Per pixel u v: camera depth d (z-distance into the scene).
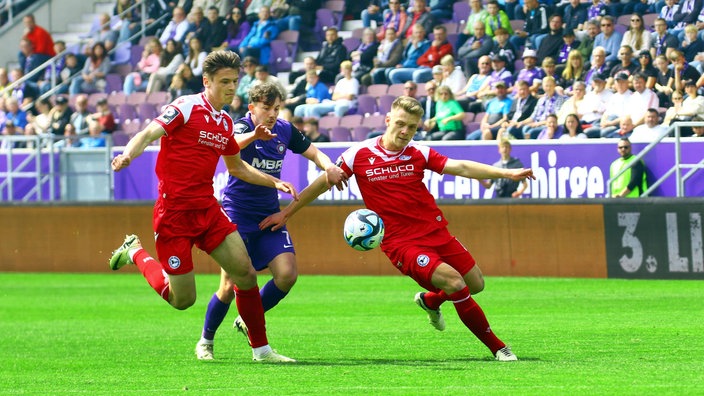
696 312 19.36
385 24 37.34
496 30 34.31
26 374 13.42
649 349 14.46
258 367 13.39
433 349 15.12
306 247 31.47
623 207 27.05
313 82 36.69
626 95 30.11
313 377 12.27
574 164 29.23
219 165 33.38
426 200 13.75
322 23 39.81
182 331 18.59
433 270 13.36
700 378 11.59
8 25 45.81
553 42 33.28
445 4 37.19
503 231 28.81
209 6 41.44
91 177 35.53
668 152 28.22
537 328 17.42
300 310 21.70
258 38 39.41
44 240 34.94
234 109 37.56
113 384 12.20
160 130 12.73
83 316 21.80
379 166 13.72
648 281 26.27
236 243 13.28
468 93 33.78
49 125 40.59
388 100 35.22
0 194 36.72
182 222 13.11
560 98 31.50
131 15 42.91
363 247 13.77
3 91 42.56
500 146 29.78
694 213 25.94
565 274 27.98
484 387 11.15
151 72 40.56
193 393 11.24
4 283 30.83
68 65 42.41
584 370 12.38
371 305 22.50
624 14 33.09
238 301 13.78
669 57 30.12
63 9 46.72
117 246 33.97
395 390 11.09
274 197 14.66
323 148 32.00
